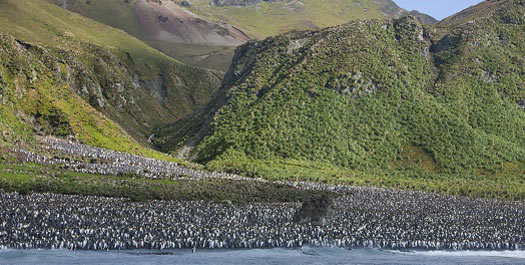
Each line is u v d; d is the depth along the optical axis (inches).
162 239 3816.4
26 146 6811.0
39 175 5536.4
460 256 4131.4
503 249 4424.2
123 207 4503.0
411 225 4685.0
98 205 4503.0
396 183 7583.7
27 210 4114.2
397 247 4200.3
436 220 5017.2
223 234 3973.9
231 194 5634.8
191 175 6820.9
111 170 6343.5
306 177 7519.7
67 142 7598.4
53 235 3698.3
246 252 3882.9
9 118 7204.7
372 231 4394.7
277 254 3868.1
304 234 4195.4
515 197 7111.2
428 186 7509.8
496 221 5231.3
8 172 5472.4
